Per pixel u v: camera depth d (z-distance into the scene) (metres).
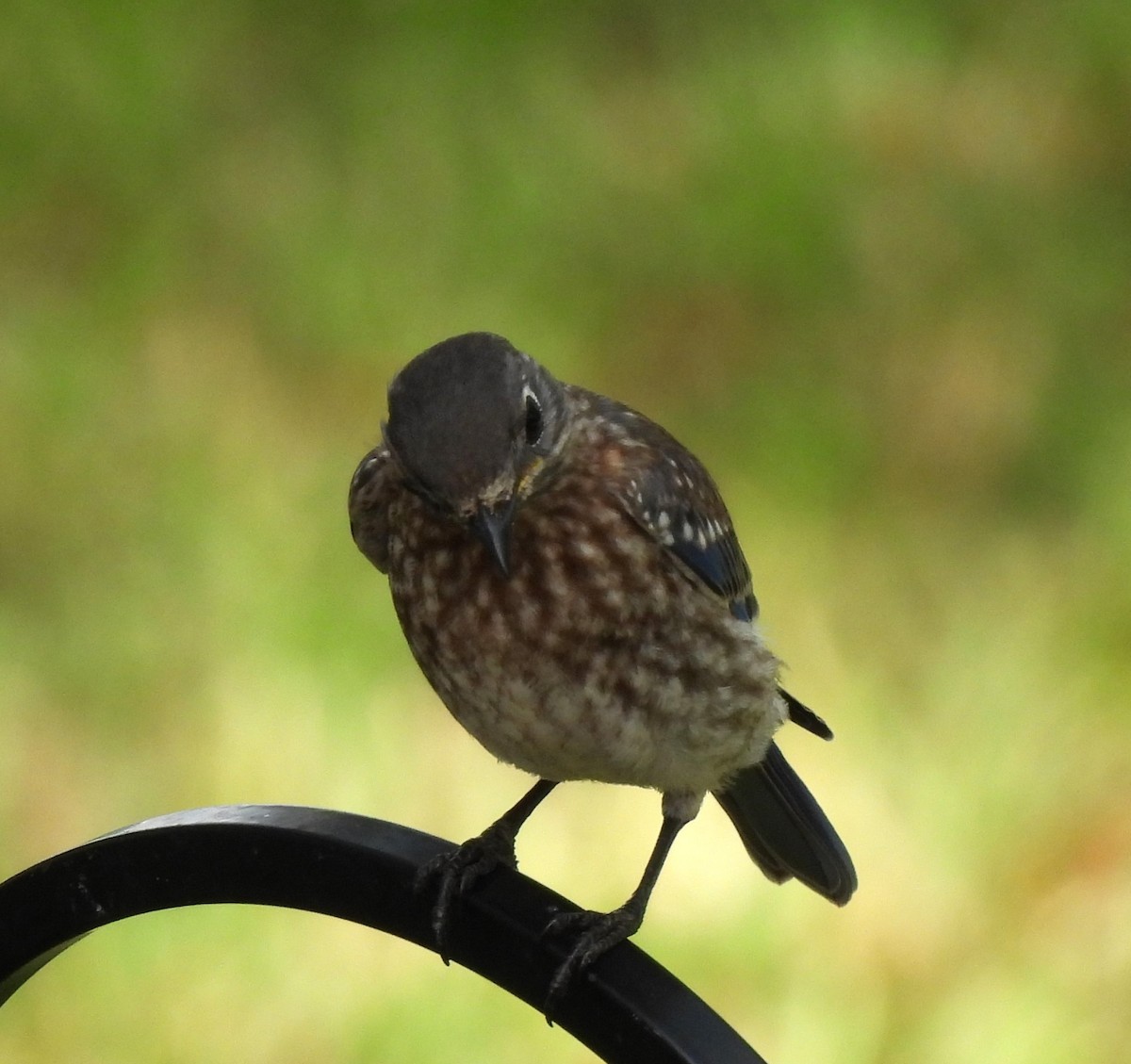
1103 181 16.25
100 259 15.33
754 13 17.50
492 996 10.46
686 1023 5.89
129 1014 10.46
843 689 12.36
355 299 14.94
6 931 6.11
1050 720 12.20
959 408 14.45
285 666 12.27
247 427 13.95
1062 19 17.67
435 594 7.13
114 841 6.00
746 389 14.54
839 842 8.48
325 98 16.64
